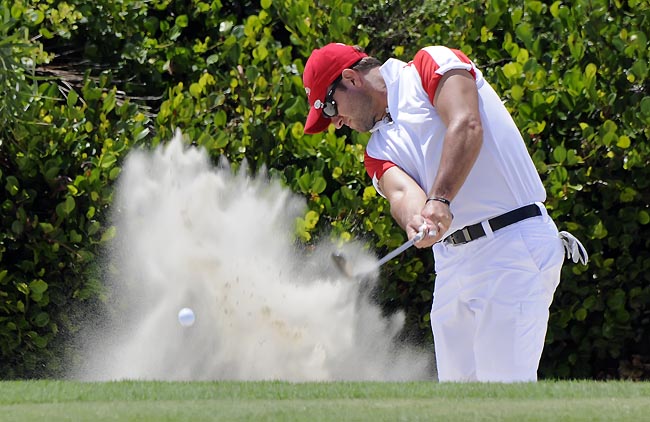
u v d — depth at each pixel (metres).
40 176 25.52
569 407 11.41
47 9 29.95
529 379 16.02
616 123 25.88
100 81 27.58
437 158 16.12
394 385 13.47
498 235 16.03
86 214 25.33
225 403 11.84
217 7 32.09
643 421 10.59
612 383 13.99
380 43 30.78
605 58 26.42
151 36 31.58
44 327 25.64
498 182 16.02
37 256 25.02
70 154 25.67
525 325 15.97
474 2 29.20
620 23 27.39
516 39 28.50
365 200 25.56
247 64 29.03
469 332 16.72
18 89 25.17
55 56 29.64
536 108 25.66
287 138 26.62
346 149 26.34
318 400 12.10
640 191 25.52
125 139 25.84
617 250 26.16
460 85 15.65
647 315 26.20
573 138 25.89
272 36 30.92
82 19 30.27
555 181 25.03
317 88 17.39
